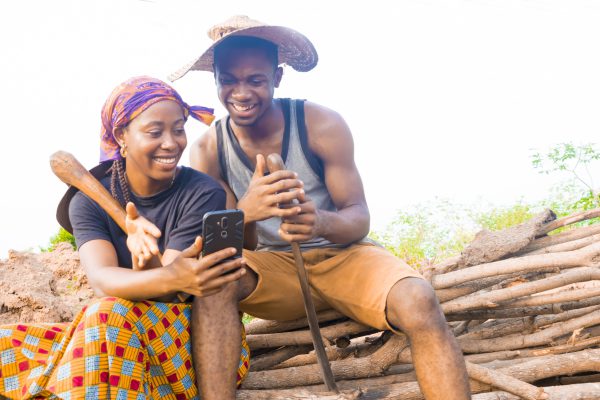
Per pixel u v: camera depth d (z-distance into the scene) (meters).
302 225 2.96
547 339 3.53
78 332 2.67
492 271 3.40
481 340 3.59
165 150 2.87
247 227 3.12
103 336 2.66
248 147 3.45
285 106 3.46
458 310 3.42
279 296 3.33
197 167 3.53
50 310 3.51
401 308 2.96
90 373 2.63
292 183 2.89
